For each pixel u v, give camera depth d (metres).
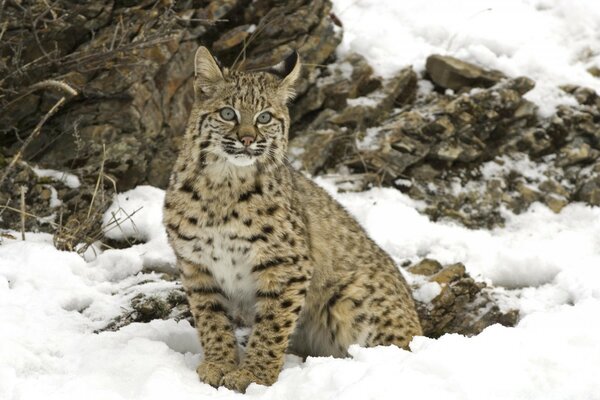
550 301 12.83
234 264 10.10
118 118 14.44
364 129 16.64
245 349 10.62
